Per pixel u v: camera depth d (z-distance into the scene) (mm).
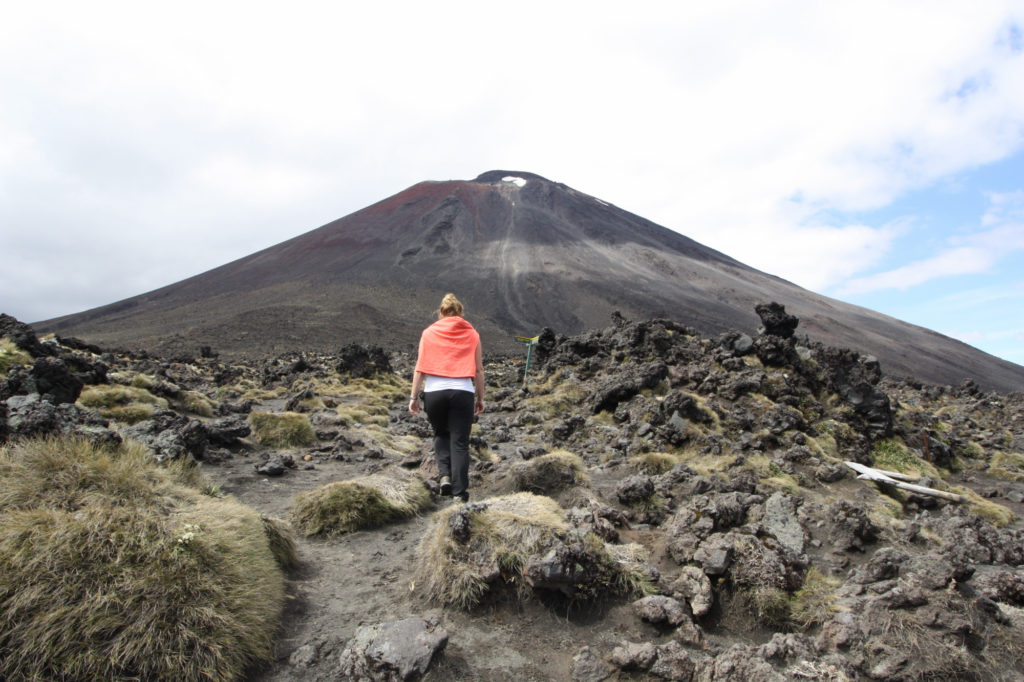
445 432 5520
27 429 4621
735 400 13234
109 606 3082
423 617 4070
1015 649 3850
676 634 4043
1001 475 13422
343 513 5984
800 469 10180
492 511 4887
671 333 18734
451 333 5629
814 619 4340
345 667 3326
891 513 8398
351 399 21750
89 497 3717
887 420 13500
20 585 3014
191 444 8477
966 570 4477
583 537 4641
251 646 3324
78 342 24594
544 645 3836
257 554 4039
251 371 35562
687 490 7781
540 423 15258
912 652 3736
